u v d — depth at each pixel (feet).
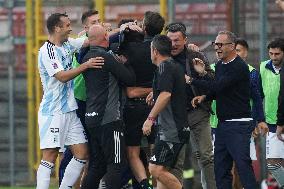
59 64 101.81
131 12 159.02
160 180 99.81
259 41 151.43
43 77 103.50
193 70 106.11
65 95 103.35
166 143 98.94
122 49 104.17
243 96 102.17
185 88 99.96
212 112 110.52
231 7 154.10
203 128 110.32
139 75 103.86
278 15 150.51
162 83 97.09
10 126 160.15
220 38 100.58
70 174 104.12
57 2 161.17
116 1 159.53
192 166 135.74
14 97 160.86
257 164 143.33
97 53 100.27
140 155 108.47
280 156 115.24
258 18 152.05
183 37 106.42
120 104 101.81
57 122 102.89
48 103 103.24
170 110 98.53
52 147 102.94
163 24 104.78
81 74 103.50
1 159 159.53
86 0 160.15
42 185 103.19
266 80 115.34
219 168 103.40
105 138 100.89
